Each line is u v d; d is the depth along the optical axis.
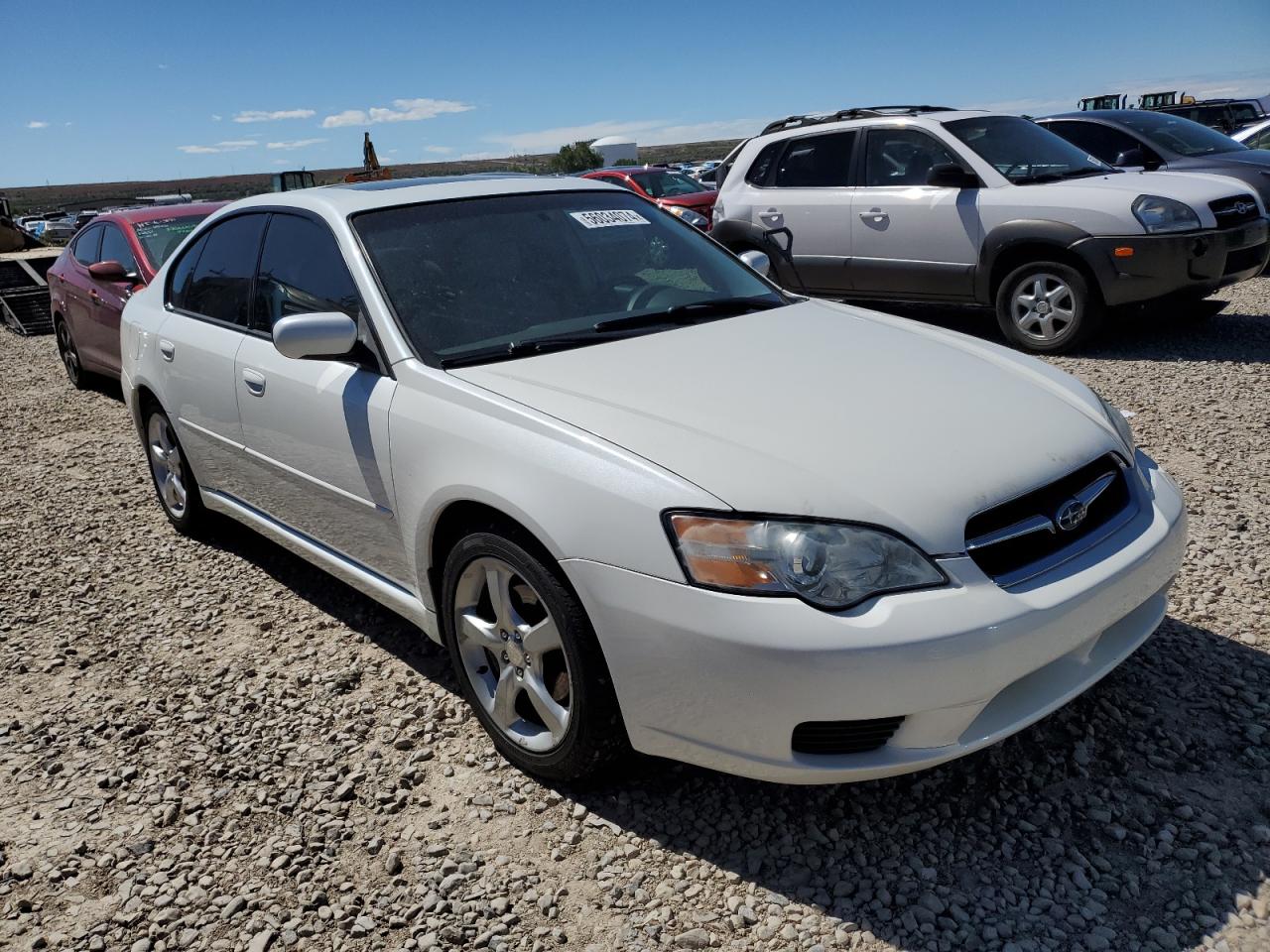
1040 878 2.29
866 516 2.20
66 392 8.74
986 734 2.27
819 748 2.25
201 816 2.73
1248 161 8.80
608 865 2.44
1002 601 2.20
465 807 2.69
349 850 2.56
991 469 2.38
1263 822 2.40
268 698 3.32
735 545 2.19
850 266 8.12
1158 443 5.09
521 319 3.14
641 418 2.52
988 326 8.37
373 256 3.21
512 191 3.68
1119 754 2.68
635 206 3.93
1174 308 7.18
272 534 3.89
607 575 2.31
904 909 2.22
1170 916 2.15
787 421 2.50
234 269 3.95
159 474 4.86
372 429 2.98
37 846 2.65
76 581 4.44
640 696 2.34
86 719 3.28
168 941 2.30
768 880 2.35
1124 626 2.62
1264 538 3.88
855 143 8.12
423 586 2.97
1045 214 6.97
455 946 2.22
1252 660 3.07
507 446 2.56
